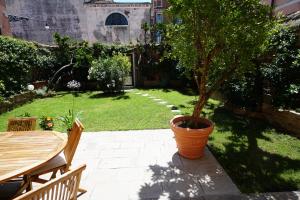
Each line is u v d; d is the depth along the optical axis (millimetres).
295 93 5070
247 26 3408
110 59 11312
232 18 3324
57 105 8617
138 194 2928
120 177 3344
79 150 4312
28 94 9547
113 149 4340
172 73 12984
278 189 2955
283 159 3793
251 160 3777
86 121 6234
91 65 11773
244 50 3568
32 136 2904
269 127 5422
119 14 21328
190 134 3639
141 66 13453
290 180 3150
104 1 22125
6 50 8945
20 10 21281
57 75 12609
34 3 21250
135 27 21562
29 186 2479
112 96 10383
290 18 6320
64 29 21719
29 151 2428
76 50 12805
